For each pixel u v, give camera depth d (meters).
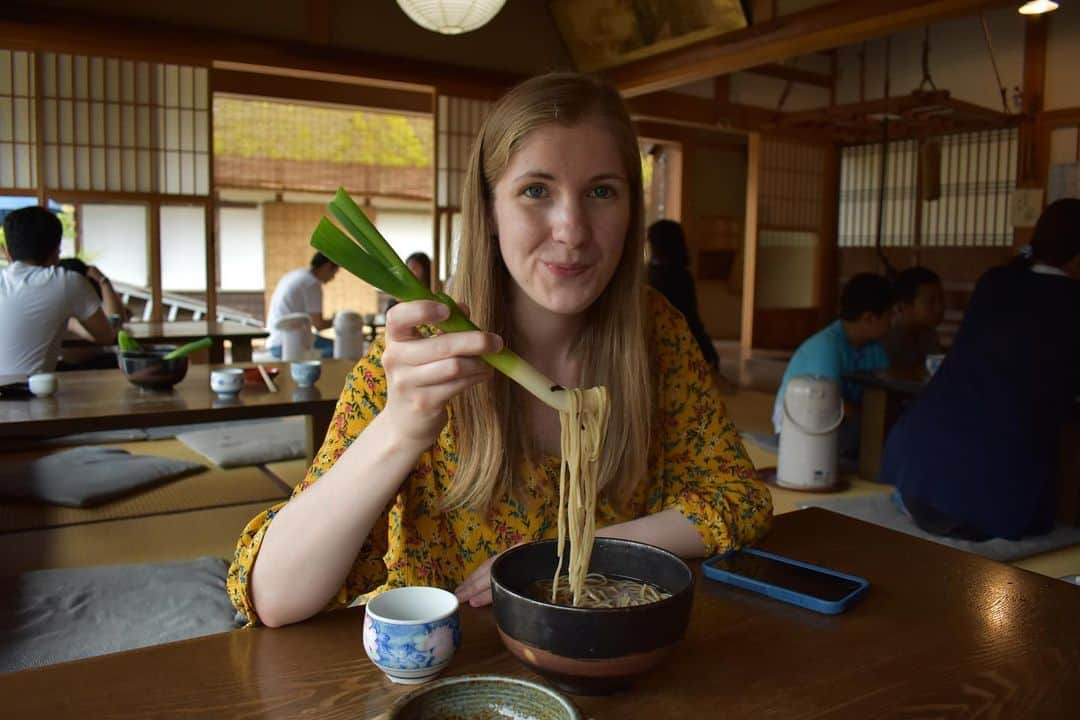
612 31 6.83
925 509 2.80
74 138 5.49
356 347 5.23
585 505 0.83
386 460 0.83
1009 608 0.96
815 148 8.87
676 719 0.71
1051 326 2.63
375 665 0.81
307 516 0.86
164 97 5.70
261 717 0.71
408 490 1.07
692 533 1.08
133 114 5.63
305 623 0.91
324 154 10.73
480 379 0.79
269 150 10.44
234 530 2.64
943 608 0.96
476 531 1.09
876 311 3.65
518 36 7.09
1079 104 6.99
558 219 0.97
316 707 0.73
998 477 2.68
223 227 11.17
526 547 0.86
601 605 0.81
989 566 1.10
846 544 1.19
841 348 3.70
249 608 0.90
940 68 7.96
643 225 1.12
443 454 1.08
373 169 10.91
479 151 1.05
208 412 2.47
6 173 5.36
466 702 0.66
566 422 0.82
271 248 10.96
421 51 6.63
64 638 1.81
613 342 1.13
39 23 5.24
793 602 0.96
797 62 8.61
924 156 6.94
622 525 1.08
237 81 7.18
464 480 1.05
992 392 2.70
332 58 6.20
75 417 2.29
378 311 11.41
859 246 8.89
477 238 1.08
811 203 8.93
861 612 0.94
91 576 2.16
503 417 1.07
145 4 5.57
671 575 0.83
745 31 5.86
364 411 1.02
